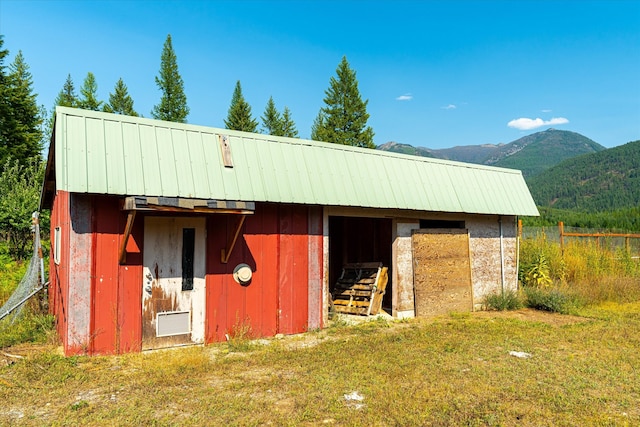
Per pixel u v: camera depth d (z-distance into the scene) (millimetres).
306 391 6109
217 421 5129
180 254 8695
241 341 8805
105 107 41219
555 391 6281
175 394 5945
